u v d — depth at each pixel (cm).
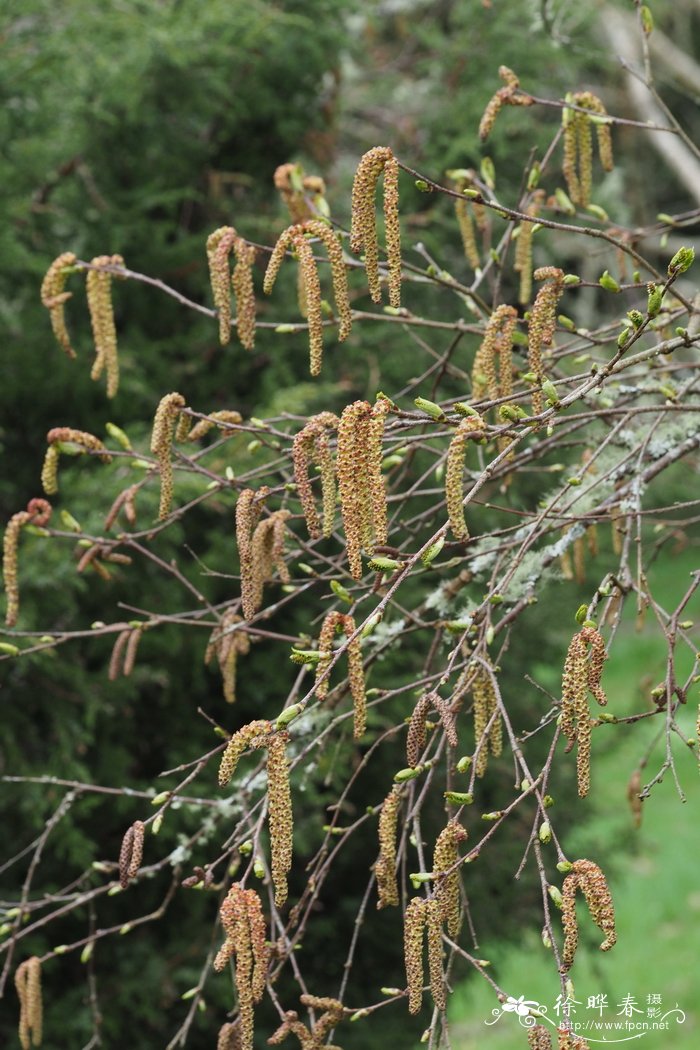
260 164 757
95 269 354
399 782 284
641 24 377
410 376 681
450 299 725
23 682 621
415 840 295
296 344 698
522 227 387
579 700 249
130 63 647
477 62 752
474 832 686
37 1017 342
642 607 302
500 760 688
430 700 274
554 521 342
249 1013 247
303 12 718
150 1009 613
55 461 349
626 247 311
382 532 245
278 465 449
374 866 314
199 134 747
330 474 274
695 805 1155
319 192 392
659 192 1572
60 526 592
